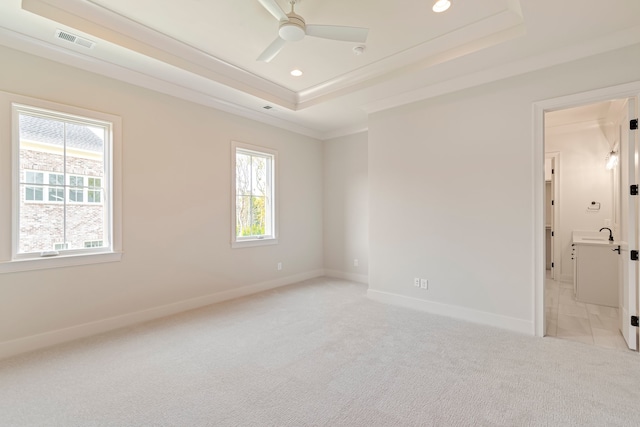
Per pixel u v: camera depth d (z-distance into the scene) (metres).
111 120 3.14
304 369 2.36
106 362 2.47
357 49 3.04
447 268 3.58
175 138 3.68
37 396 2.01
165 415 1.83
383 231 4.14
